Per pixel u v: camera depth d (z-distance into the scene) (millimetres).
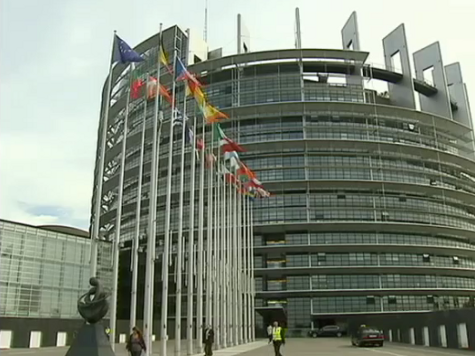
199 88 33688
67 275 56094
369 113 90438
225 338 43438
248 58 90188
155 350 41906
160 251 74812
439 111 102500
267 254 82688
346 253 81938
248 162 87562
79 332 16828
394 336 50750
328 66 93438
